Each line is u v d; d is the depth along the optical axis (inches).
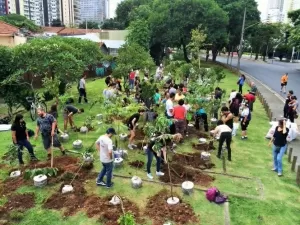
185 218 275.3
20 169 362.9
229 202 304.0
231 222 273.9
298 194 324.2
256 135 514.0
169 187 328.8
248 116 480.1
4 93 607.8
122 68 852.0
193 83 634.2
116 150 395.2
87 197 304.8
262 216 283.7
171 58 1660.9
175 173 357.4
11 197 303.0
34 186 323.6
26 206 289.6
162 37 1593.3
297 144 479.2
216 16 1520.7
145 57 981.8
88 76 1267.2
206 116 509.0
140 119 510.9
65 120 489.1
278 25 2311.8
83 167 366.0
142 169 370.3
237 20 1838.1
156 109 528.7
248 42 2546.8
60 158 392.5
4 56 623.2
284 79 942.4
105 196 308.5
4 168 367.6
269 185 341.4
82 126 510.9
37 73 669.3
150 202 298.7
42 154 406.3
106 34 2006.6
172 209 287.1
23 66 637.9
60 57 653.3
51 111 437.7
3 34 1080.8
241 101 573.0
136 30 1533.0
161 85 741.9
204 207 294.5
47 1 3912.4
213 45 1710.1
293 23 1640.0
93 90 917.2
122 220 235.5
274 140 365.4
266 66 1923.0
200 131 511.2
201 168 376.5
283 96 885.8
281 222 276.5
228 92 924.6
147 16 1823.3
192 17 1507.1
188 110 490.9
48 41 749.9
